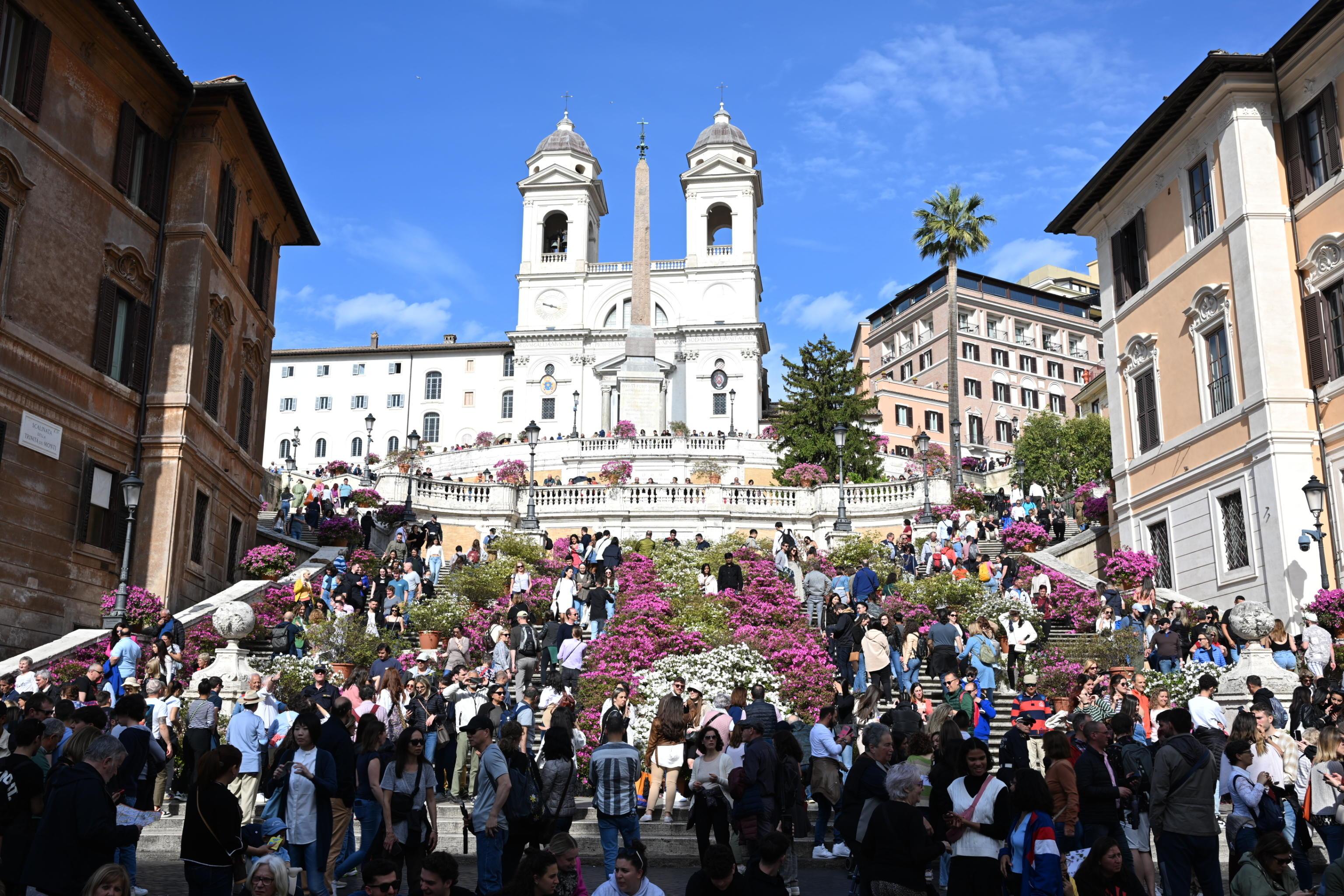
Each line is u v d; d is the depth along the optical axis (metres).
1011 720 16.64
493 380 85.50
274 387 87.75
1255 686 13.64
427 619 24.67
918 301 94.00
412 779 9.28
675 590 27.77
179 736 13.98
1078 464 69.06
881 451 63.88
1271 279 24.06
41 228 20.05
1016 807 7.83
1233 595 24.59
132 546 22.39
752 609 24.33
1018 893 7.75
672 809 13.29
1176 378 27.22
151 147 23.80
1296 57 24.06
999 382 89.88
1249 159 24.52
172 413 23.28
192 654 19.92
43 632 19.77
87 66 21.53
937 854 7.69
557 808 9.44
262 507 41.09
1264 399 23.56
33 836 7.46
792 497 42.75
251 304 28.53
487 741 9.61
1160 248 28.11
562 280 84.19
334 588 24.61
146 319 23.50
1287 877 8.09
